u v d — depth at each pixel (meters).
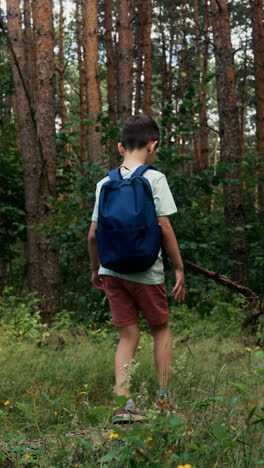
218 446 1.86
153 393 3.24
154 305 2.63
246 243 9.30
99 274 2.77
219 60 9.35
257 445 1.86
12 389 3.41
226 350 4.24
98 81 10.28
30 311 7.68
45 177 8.04
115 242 2.43
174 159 6.90
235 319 6.34
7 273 12.50
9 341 5.42
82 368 3.85
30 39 14.17
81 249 7.37
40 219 8.16
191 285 6.87
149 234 2.42
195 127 6.91
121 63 12.66
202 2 24.12
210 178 6.94
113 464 1.79
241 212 9.28
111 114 16.31
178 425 1.62
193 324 6.31
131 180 2.48
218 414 2.45
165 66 23.12
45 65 8.39
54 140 8.43
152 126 2.73
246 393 1.63
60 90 20.17
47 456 1.94
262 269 9.84
